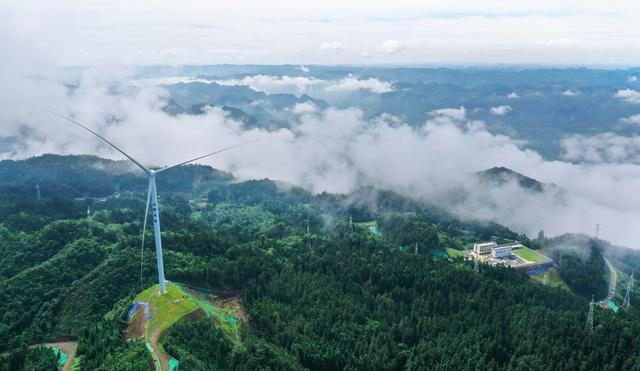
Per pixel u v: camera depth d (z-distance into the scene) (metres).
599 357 186.38
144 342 178.12
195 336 182.62
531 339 199.38
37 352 191.00
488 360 195.75
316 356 189.62
